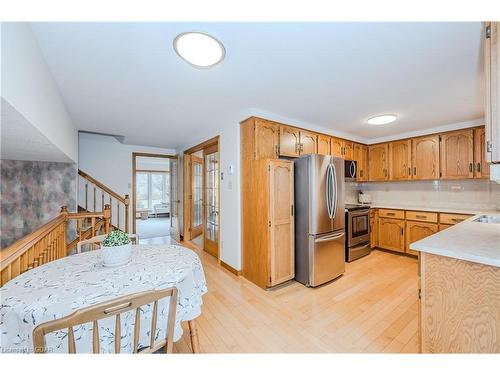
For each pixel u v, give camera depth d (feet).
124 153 15.67
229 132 10.12
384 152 13.32
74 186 11.30
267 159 8.22
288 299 7.58
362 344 5.38
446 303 3.88
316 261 8.47
